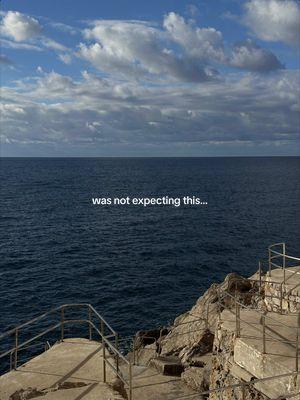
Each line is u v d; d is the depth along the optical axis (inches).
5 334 398.9
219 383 434.3
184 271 1681.8
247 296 759.1
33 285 1482.5
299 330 422.3
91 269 1680.6
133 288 1475.1
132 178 6776.6
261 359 371.9
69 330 1134.4
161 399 515.8
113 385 356.5
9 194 4170.8
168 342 783.7
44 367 397.1
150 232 2405.3
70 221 2738.7
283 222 2637.8
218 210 3174.2
